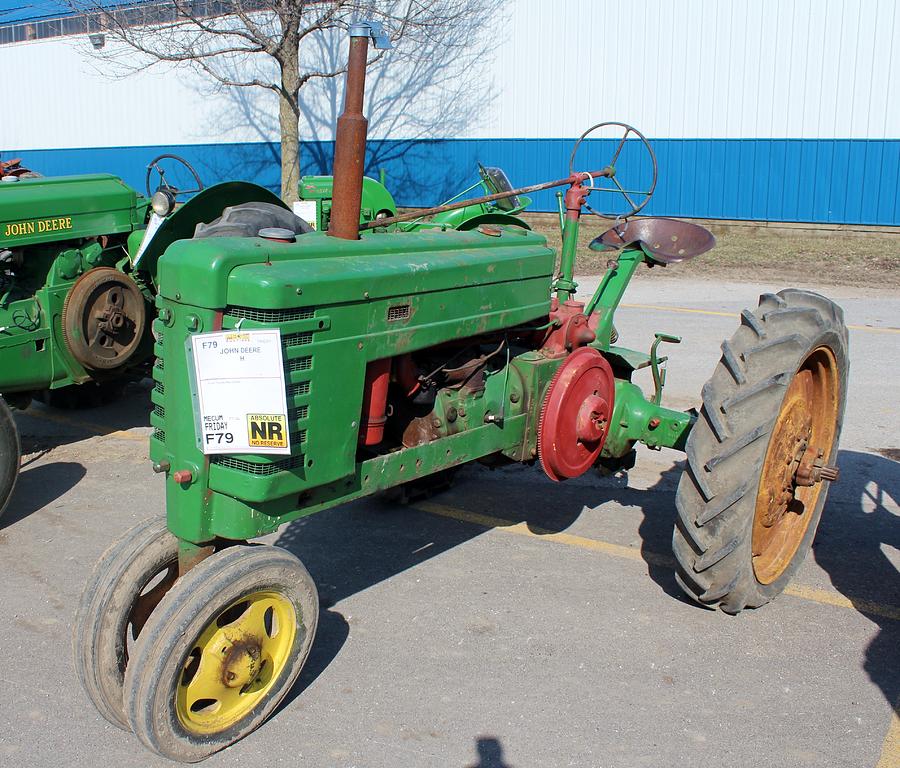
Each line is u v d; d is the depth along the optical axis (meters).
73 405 6.51
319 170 21.06
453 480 4.98
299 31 17.98
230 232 3.04
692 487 3.31
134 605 2.82
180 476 2.65
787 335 3.34
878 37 15.14
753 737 2.87
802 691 3.11
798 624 3.54
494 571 4.00
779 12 15.77
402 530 4.44
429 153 19.75
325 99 20.41
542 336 3.75
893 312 9.73
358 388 2.83
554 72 17.97
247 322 2.54
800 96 15.93
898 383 6.95
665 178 17.41
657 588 3.84
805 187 16.23
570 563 4.08
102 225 5.55
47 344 5.27
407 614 3.63
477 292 3.22
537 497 4.85
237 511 2.67
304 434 2.70
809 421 3.71
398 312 2.92
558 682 3.17
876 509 4.64
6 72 25.89
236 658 2.71
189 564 2.82
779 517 3.73
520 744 2.85
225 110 22.06
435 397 3.36
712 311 9.88
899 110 15.23
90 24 21.86
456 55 18.81
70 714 3.03
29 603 3.76
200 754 2.69
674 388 6.73
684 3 16.48
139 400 6.85
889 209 15.68
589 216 18.30
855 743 2.83
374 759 2.79
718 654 3.33
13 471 4.44
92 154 24.91
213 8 19.73
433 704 3.05
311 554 4.18
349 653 3.36
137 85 23.34
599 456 4.08
